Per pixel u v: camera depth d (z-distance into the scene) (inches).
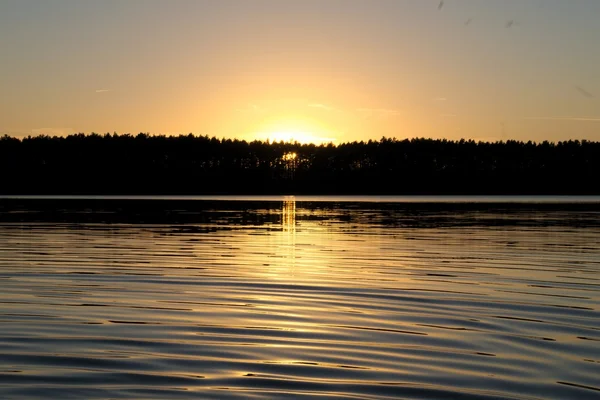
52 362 370.6
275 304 546.9
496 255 917.8
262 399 317.7
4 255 892.6
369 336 438.0
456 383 344.2
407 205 3068.4
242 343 416.2
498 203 3366.1
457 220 1777.8
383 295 594.2
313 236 1250.6
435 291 617.0
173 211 2309.3
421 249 1000.9
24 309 517.0
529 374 359.9
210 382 340.2
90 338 425.4
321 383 341.1
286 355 390.6
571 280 687.7
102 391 325.4
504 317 500.7
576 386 341.7
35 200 3641.7
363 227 1505.9
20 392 323.0
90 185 5999.0
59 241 1105.4
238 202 3491.6
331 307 536.4
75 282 660.7
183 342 417.1
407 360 383.6
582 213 2171.5
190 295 587.8
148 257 879.7
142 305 538.3
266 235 1270.9
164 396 319.3
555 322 483.5
